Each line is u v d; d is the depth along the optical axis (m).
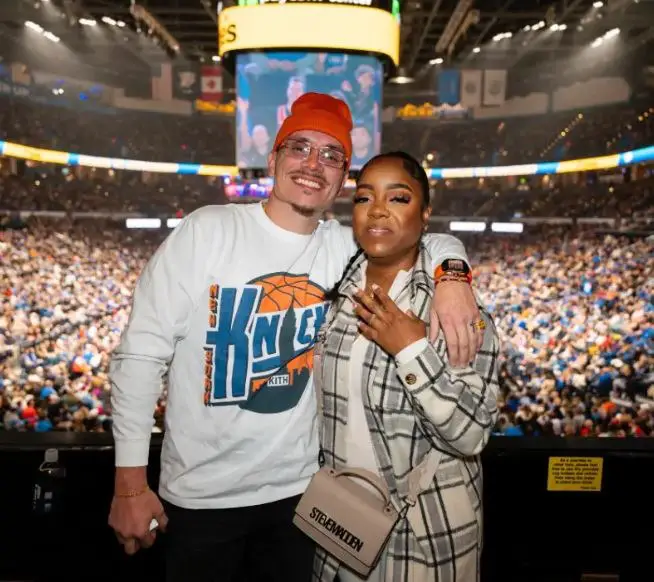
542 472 2.56
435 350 1.51
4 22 23.55
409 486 1.62
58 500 2.51
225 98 30.12
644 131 26.03
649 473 2.56
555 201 29.58
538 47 25.39
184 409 1.75
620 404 8.39
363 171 1.67
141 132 31.00
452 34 23.02
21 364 9.55
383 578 1.66
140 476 1.67
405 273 1.72
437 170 30.16
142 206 29.48
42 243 21.22
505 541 2.60
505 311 15.91
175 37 25.48
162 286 1.67
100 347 11.06
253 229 1.76
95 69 28.75
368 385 1.62
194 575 1.78
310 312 1.80
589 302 15.81
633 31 23.70
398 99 31.16
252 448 1.75
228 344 1.72
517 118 29.09
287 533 1.85
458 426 1.47
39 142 27.36
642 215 23.25
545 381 9.43
